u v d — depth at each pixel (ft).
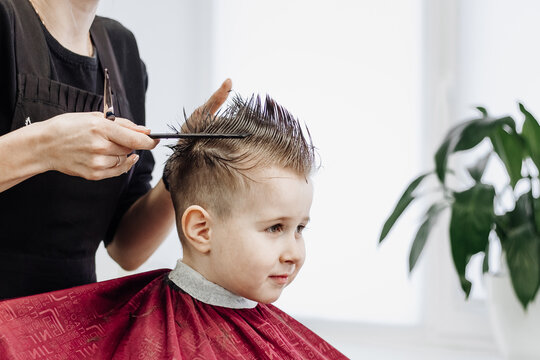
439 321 6.96
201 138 2.70
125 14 7.01
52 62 2.93
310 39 7.04
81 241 3.05
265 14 7.13
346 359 2.98
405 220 6.97
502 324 5.28
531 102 6.56
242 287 2.61
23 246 2.86
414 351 6.86
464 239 4.98
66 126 2.35
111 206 3.17
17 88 2.78
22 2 2.87
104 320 2.56
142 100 3.55
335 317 7.18
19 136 2.37
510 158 5.32
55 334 2.41
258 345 2.63
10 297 2.84
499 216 5.32
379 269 7.06
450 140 5.16
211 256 2.65
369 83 6.95
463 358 6.60
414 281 7.00
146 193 3.55
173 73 7.18
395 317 7.06
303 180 2.62
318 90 7.05
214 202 2.60
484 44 6.66
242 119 2.68
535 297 5.07
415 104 6.88
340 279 7.13
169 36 7.15
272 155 2.58
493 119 5.13
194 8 7.20
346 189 7.04
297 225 2.63
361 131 6.98
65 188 2.90
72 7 2.97
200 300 2.69
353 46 6.95
